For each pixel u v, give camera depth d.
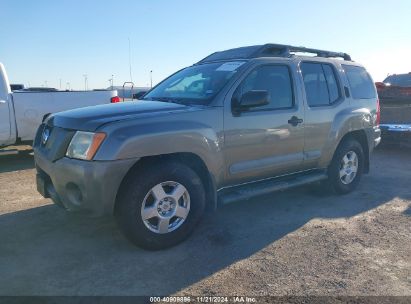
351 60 6.47
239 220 4.91
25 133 8.55
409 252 4.04
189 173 4.09
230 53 5.41
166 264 3.73
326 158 5.62
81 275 3.51
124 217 3.80
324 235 4.46
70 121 3.97
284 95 5.05
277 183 5.07
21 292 3.23
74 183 3.71
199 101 4.45
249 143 4.60
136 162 3.80
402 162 8.80
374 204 5.62
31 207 5.32
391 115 10.97
